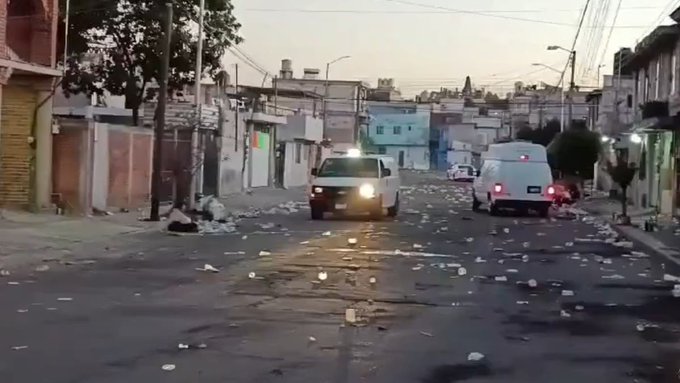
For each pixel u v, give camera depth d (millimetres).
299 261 17922
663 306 13094
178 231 24516
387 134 126188
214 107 42094
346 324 10969
